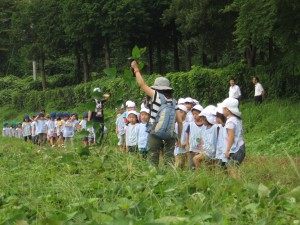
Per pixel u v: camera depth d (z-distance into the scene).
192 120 9.79
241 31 21.03
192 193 5.55
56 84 47.06
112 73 7.59
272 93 23.12
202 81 25.05
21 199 5.75
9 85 51.41
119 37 35.75
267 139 17.00
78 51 43.22
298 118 19.03
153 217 4.41
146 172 6.45
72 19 36.94
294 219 4.48
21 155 10.29
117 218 4.08
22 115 41.81
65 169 7.40
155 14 35.91
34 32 44.06
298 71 21.45
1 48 54.44
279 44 24.52
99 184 6.04
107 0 35.06
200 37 29.97
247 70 24.05
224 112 8.19
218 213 4.30
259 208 4.71
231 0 27.14
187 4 29.03
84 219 4.73
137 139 10.58
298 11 19.61
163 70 44.88
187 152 9.15
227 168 7.22
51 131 20.77
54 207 5.37
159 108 8.13
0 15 54.66
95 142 8.15
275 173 7.34
